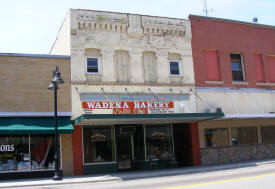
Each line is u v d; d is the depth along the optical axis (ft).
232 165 66.64
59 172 54.08
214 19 80.23
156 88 71.05
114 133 67.31
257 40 84.74
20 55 62.18
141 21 72.49
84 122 62.39
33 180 55.62
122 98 67.72
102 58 68.18
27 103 61.05
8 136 59.21
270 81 84.74
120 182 50.70
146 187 41.32
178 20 75.97
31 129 57.00
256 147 80.33
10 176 58.18
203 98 75.10
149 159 70.08
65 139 62.75
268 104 82.28
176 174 58.49
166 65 73.15
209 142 75.61
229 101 77.71
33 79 62.28
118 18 70.64
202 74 76.23
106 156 65.98
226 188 36.76
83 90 65.26
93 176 59.11
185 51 75.61
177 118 65.82
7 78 60.64
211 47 78.69
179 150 75.66
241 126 79.56
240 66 82.28
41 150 60.95
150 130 71.46
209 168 63.62
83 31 67.56
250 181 41.47
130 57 70.49
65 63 65.05
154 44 73.00
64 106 63.31
